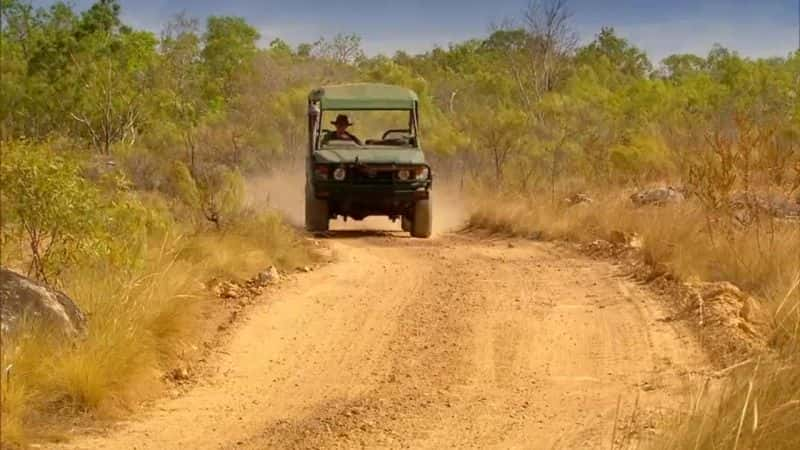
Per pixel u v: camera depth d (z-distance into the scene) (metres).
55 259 17.97
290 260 25.83
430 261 27.06
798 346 15.76
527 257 27.92
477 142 48.12
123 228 19.61
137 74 60.59
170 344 17.44
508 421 14.63
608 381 16.59
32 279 16.08
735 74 74.94
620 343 18.66
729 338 18.09
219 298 21.75
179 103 55.81
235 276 23.45
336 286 23.31
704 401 13.40
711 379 16.11
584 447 13.30
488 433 14.09
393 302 21.78
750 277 22.45
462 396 15.84
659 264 23.92
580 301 21.78
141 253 19.41
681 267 23.06
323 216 34.44
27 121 54.12
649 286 23.00
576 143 49.97
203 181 32.03
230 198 29.58
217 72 79.69
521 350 18.34
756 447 11.54
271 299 21.81
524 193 39.56
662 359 17.59
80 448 13.08
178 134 47.81
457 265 26.30
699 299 20.55
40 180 17.48
